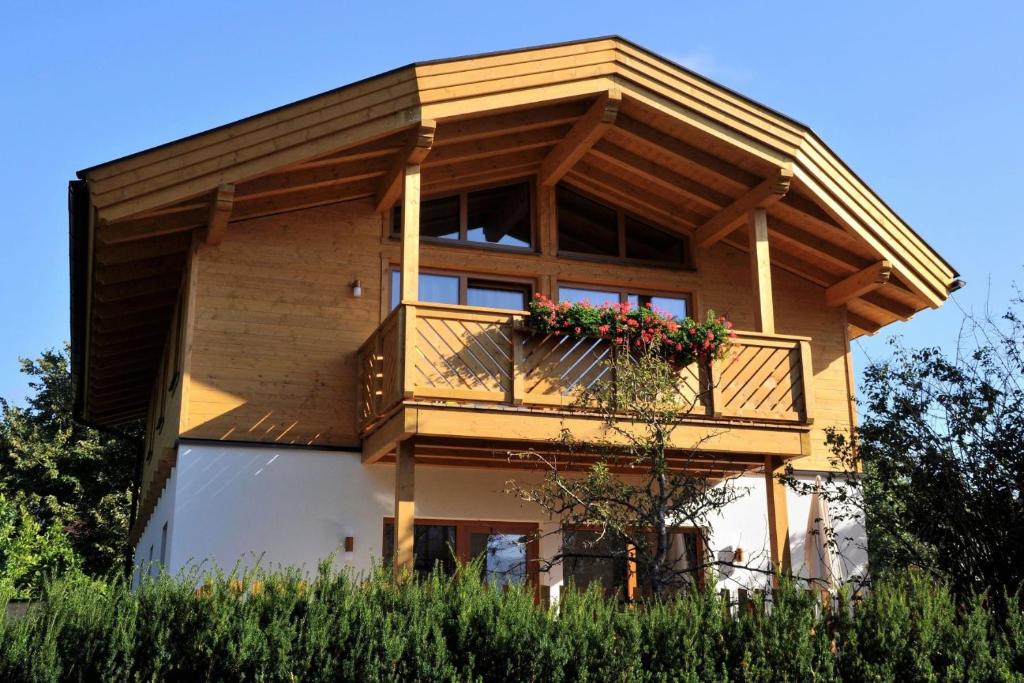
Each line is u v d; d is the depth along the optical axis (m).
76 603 6.00
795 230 12.17
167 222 10.03
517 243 12.14
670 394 8.96
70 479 26.55
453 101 9.90
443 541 10.76
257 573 6.84
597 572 11.09
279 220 11.01
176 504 9.88
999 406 8.05
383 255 11.34
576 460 10.44
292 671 6.01
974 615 6.79
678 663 6.46
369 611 6.29
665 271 12.50
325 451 10.48
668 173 11.77
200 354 10.34
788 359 10.65
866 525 9.59
